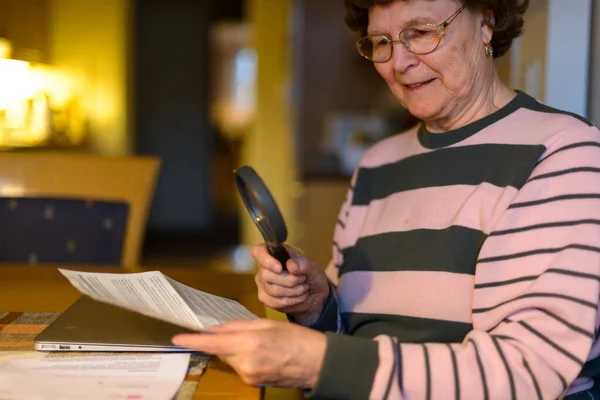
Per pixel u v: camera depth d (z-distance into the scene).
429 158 1.10
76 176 1.71
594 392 0.97
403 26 1.02
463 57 1.03
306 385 0.77
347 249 1.22
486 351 0.79
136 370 0.81
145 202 1.69
